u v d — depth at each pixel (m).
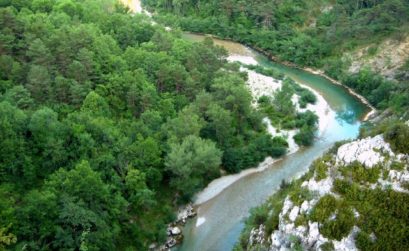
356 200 63.66
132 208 82.44
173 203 89.69
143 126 92.50
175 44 132.50
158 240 81.00
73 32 105.44
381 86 139.62
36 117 79.00
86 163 73.75
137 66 112.88
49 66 96.88
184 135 93.94
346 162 68.44
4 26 101.12
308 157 110.12
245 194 96.06
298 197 68.25
